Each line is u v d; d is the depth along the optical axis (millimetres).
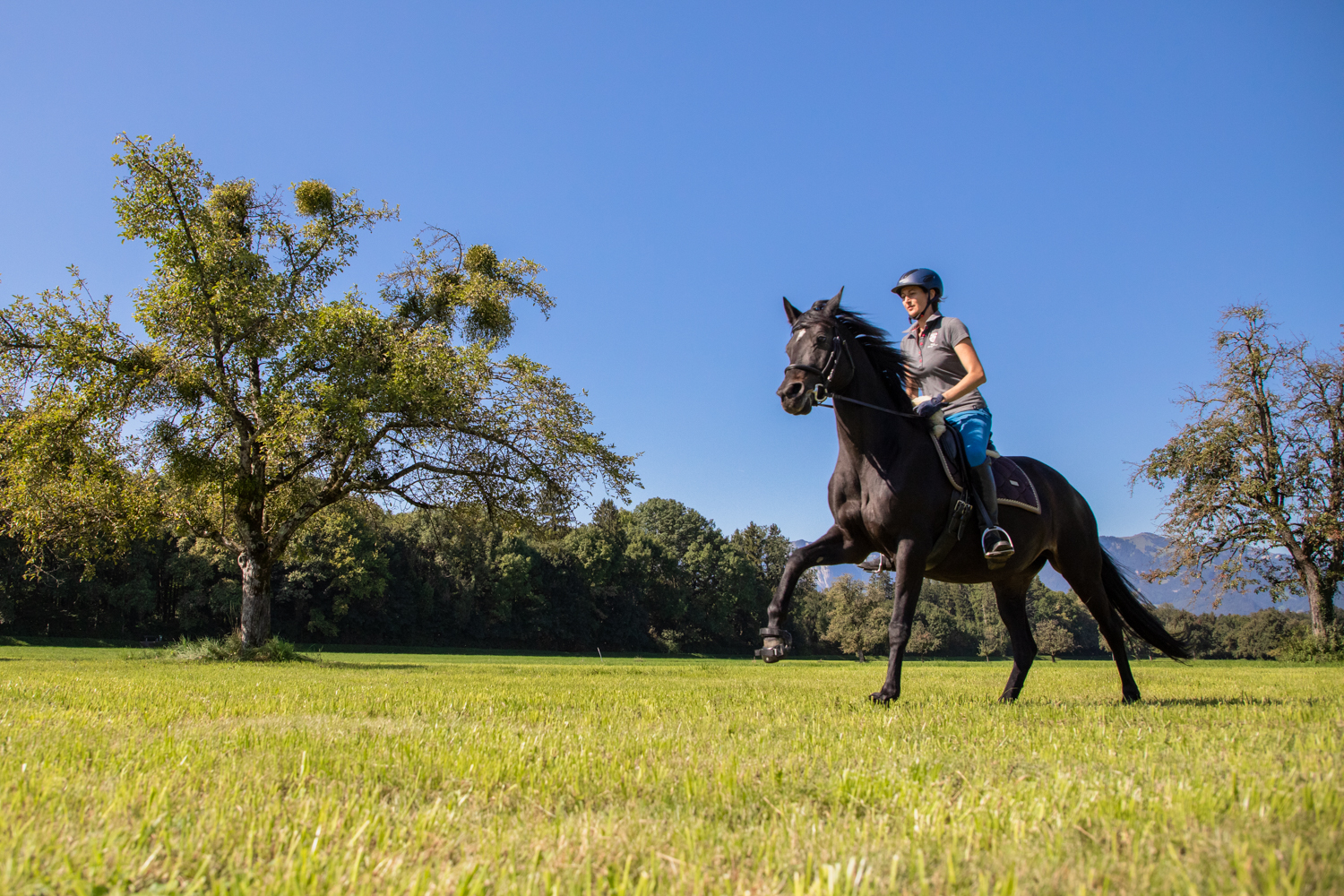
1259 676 11445
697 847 1812
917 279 5926
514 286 21500
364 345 18359
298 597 56344
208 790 2342
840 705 5258
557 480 20125
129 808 2086
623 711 4973
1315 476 28156
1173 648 6582
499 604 66812
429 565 64062
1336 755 2768
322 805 2154
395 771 2660
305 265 19859
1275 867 1480
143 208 16844
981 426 5504
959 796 2330
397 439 19359
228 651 17828
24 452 15898
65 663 14492
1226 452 28656
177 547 52844
